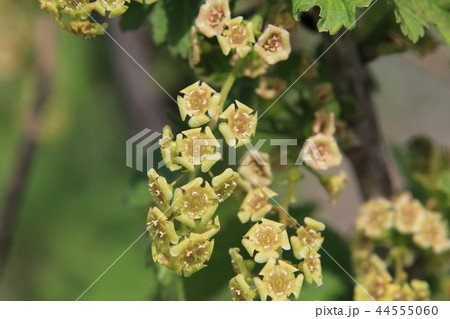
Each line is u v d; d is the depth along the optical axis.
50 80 0.35
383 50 0.21
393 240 0.23
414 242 0.23
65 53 0.37
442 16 0.19
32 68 0.38
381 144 0.22
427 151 0.25
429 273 0.23
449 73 0.27
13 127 0.42
